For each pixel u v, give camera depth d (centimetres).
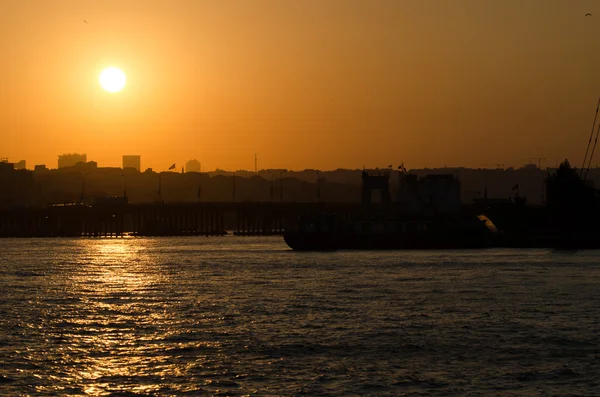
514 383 11038
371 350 12925
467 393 10600
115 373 11619
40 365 12088
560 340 13550
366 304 17738
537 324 14988
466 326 14862
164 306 17988
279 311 16875
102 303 18675
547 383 11038
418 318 15788
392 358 12394
